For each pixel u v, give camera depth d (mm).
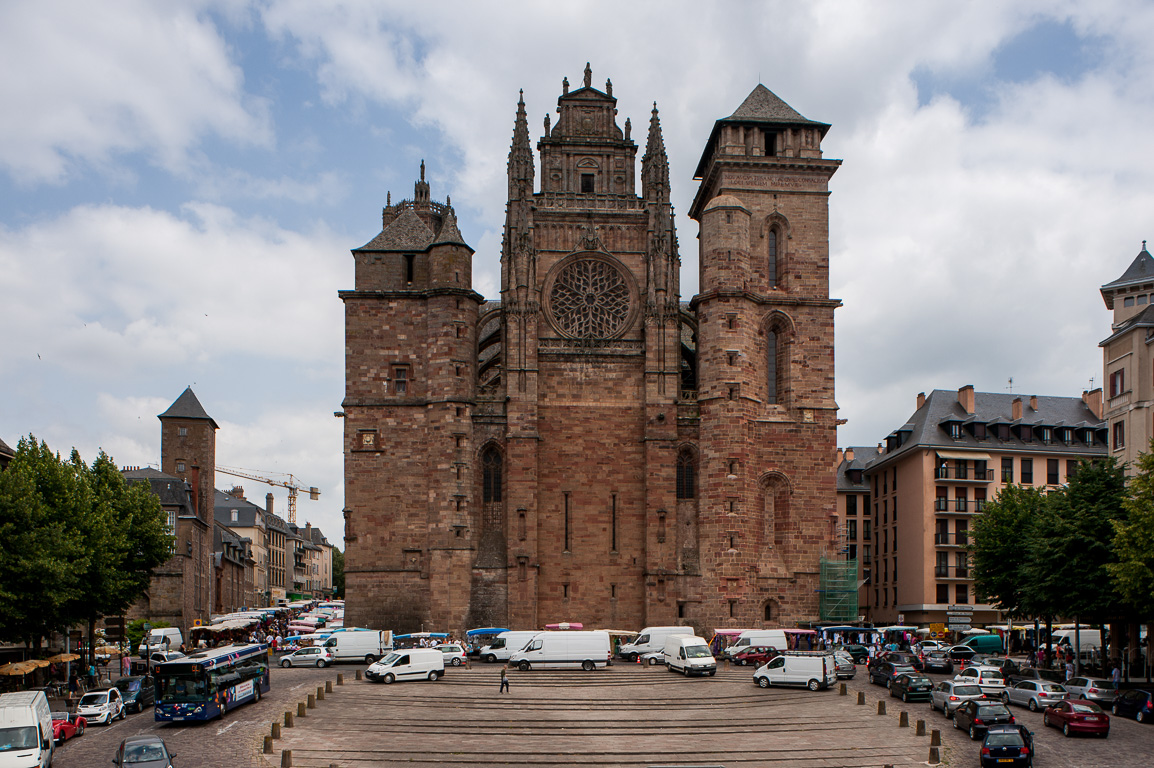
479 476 86750
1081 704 47406
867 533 119375
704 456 86625
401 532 85250
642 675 66188
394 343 87875
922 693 57781
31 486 59219
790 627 85500
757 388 88562
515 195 90000
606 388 88875
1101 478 61969
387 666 63406
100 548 65562
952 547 102688
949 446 103812
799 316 90250
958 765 41719
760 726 49625
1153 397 65500
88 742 46531
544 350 88625
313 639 88812
